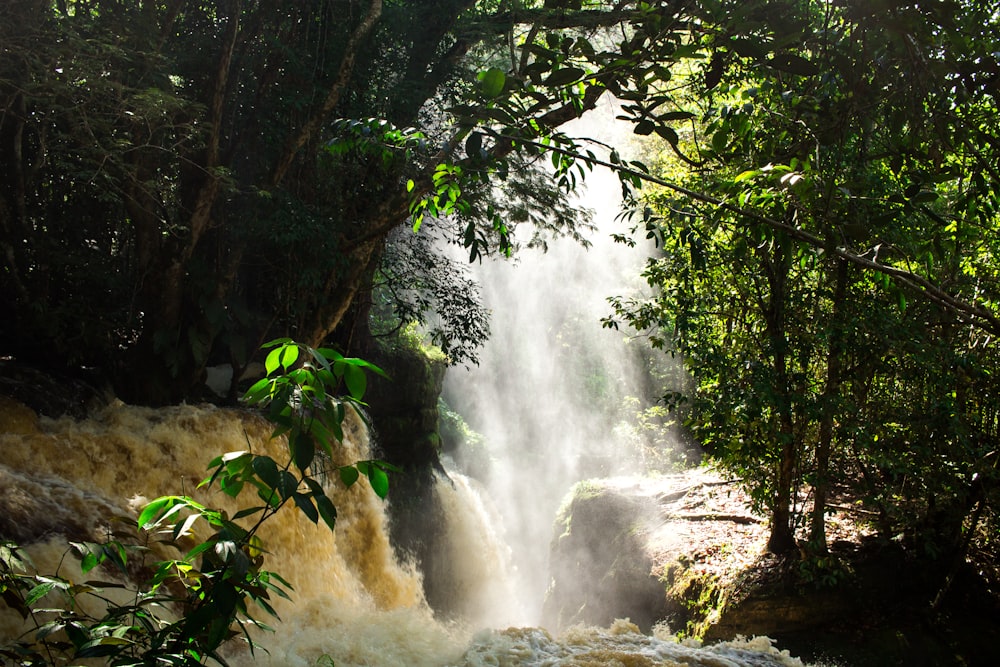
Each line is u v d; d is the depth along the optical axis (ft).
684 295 35.73
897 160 10.94
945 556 35.53
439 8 44.55
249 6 40.27
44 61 30.81
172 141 38.06
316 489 7.90
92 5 34.99
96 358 39.24
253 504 35.53
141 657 8.16
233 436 37.09
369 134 10.67
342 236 42.86
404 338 58.29
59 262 36.76
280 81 41.14
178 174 40.88
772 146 12.68
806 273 34.78
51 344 37.63
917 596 34.71
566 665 22.03
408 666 24.99
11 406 31.07
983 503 33.81
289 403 7.88
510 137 9.12
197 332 40.06
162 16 38.42
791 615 33.81
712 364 35.14
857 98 10.73
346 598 37.22
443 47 47.62
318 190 43.73
